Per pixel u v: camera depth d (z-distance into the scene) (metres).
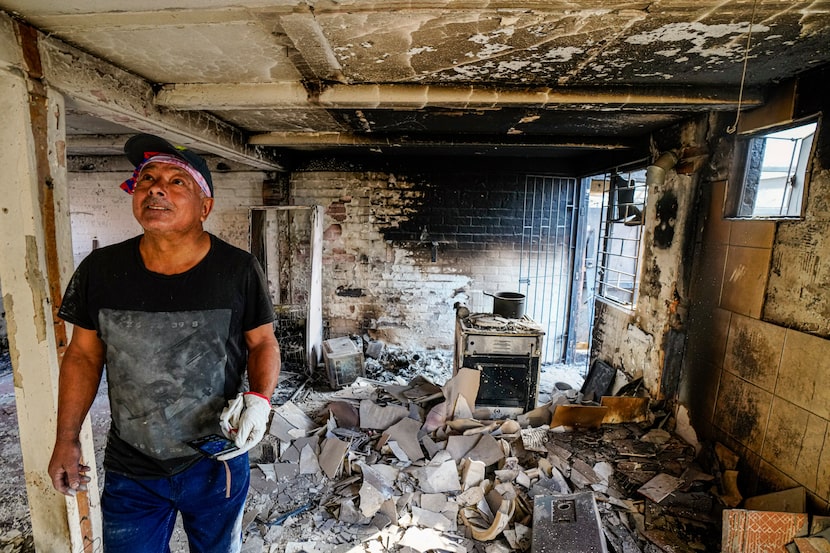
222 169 4.31
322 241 4.32
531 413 2.80
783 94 1.85
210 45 1.50
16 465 2.38
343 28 1.34
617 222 3.46
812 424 1.71
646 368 2.85
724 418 2.22
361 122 2.70
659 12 1.21
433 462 2.34
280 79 1.89
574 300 4.52
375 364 4.19
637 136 3.01
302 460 2.38
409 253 4.38
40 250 1.41
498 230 4.33
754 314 2.04
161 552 1.20
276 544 1.84
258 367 1.15
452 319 4.46
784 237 1.88
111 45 1.50
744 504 1.94
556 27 1.32
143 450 1.11
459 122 2.63
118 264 1.09
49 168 1.43
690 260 2.52
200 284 1.10
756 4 1.16
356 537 1.89
